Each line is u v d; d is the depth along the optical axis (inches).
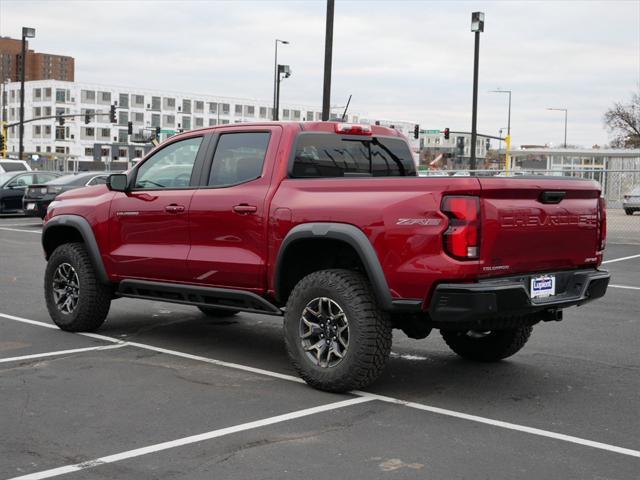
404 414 210.7
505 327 230.8
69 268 314.7
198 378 246.8
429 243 210.8
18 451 178.5
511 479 164.1
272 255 245.4
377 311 223.1
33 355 274.7
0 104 5433.1
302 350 233.9
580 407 219.3
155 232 281.3
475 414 211.5
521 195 219.1
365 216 222.4
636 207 1123.3
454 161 4126.5
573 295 234.4
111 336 311.1
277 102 1405.0
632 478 165.6
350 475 165.3
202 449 180.7
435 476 165.2
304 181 241.9
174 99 5187.0
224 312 360.5
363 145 272.4
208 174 270.2
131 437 188.9
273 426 198.7
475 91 1106.7
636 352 293.9
